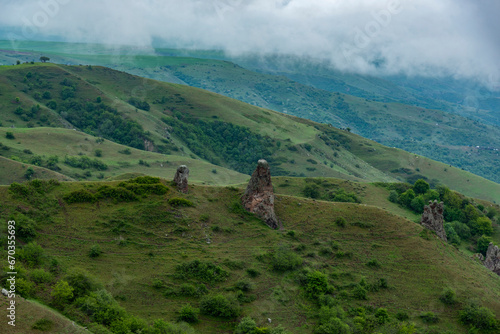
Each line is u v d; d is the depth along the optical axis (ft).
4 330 138.21
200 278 228.02
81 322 166.71
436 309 238.07
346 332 205.98
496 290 260.62
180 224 262.47
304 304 229.45
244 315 212.02
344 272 256.32
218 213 283.18
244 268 243.81
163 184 289.33
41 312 154.92
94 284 194.29
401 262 270.05
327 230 290.15
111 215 252.62
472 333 222.89
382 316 226.17
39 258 199.62
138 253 233.96
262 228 280.51
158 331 172.55
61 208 245.65
